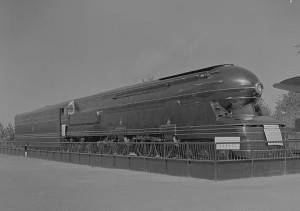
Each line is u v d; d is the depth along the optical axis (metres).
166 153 15.05
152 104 19.39
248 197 9.20
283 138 15.20
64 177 15.39
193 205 8.47
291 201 8.59
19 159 30.28
